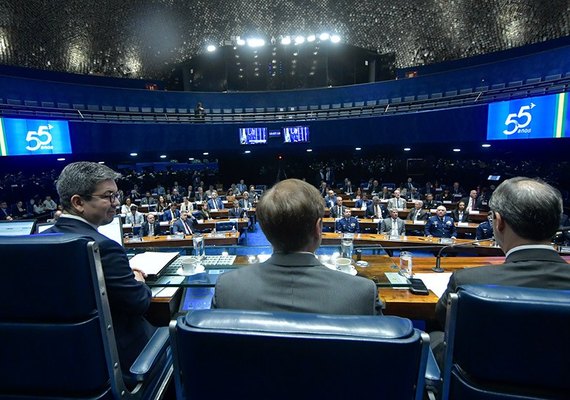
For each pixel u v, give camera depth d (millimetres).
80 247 866
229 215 8758
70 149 10625
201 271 1883
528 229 978
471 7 12172
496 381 783
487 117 9828
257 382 677
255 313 680
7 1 10719
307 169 15438
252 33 14484
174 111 13398
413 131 11711
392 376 641
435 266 2176
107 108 12188
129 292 1169
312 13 13523
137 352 1243
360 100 13531
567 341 694
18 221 2016
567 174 9523
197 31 14273
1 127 8906
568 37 11016
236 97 13977
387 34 14836
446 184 13016
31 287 874
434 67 14945
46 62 13383
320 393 664
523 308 703
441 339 1253
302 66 18141
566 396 745
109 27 13156
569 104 7676
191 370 706
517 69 10375
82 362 923
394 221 6676
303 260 897
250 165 15586
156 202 11023
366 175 14766
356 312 813
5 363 941
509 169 11266
